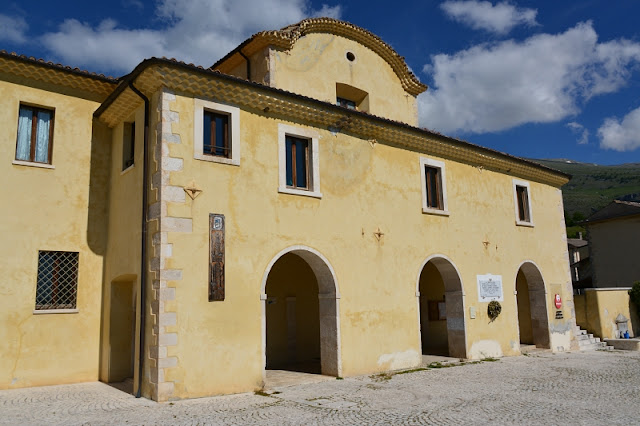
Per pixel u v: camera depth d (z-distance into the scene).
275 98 12.46
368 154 14.70
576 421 8.65
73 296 12.75
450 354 16.55
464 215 17.09
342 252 13.49
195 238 10.93
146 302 10.74
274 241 12.16
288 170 13.11
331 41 16.70
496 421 8.65
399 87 18.61
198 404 9.88
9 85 12.36
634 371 14.26
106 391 11.27
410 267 15.06
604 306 22.02
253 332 11.45
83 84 13.27
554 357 17.31
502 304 17.61
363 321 13.62
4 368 11.52
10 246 11.90
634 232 29.16
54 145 12.83
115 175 13.24
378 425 8.40
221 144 11.94
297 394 10.95
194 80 11.26
